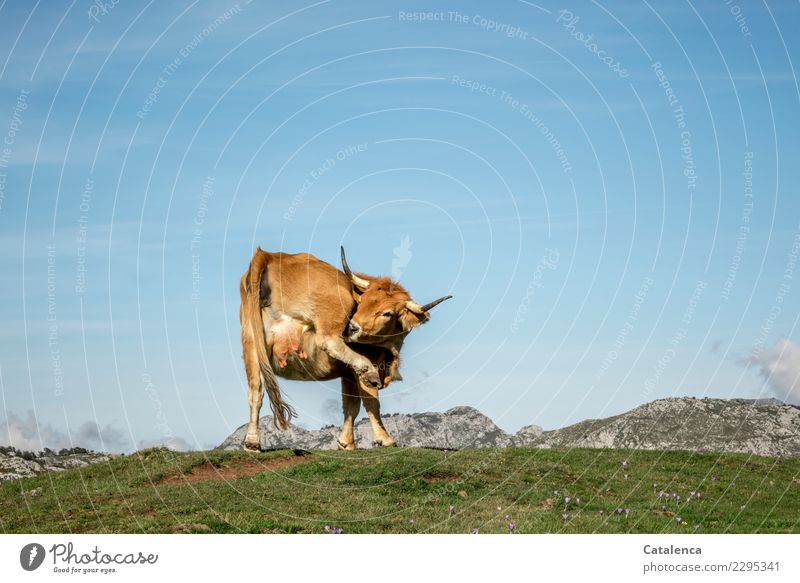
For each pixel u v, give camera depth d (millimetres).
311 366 15500
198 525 12195
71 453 21016
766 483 17516
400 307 15734
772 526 14328
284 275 15047
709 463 18531
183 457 15750
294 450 15914
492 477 15266
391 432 25203
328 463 15070
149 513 12891
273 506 13086
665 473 17188
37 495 14625
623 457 17969
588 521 13281
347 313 15375
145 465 15602
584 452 18047
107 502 13688
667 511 14594
